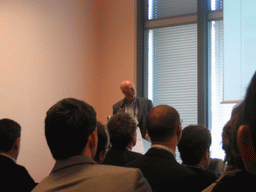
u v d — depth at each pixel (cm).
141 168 146
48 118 92
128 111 455
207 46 555
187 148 170
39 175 500
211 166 235
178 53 588
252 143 46
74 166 89
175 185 137
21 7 493
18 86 481
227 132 69
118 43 624
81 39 595
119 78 616
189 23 576
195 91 567
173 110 162
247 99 48
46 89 523
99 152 201
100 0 648
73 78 574
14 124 203
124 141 198
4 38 470
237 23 495
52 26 539
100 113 626
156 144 159
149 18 619
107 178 83
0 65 461
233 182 58
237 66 487
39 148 504
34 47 508
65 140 90
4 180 175
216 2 555
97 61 630
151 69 611
